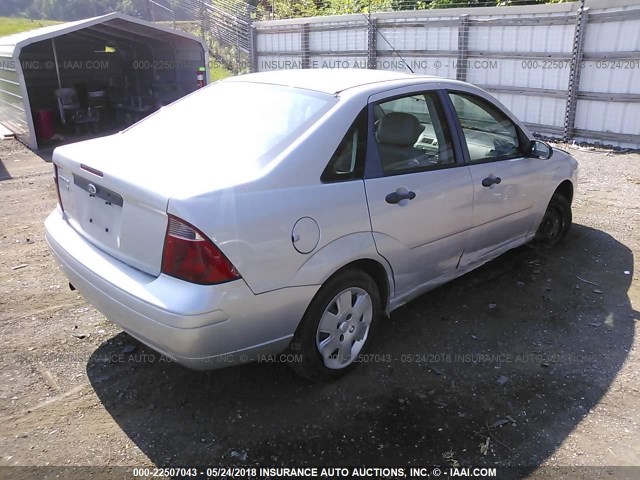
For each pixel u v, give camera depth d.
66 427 2.86
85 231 3.16
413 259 3.49
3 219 6.23
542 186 4.61
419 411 2.99
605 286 4.46
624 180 7.76
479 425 2.89
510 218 4.32
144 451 2.71
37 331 3.76
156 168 2.84
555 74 10.64
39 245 5.39
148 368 3.37
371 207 3.11
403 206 3.29
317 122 3.03
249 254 2.60
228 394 3.13
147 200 2.60
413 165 3.45
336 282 3.03
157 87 13.77
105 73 14.03
